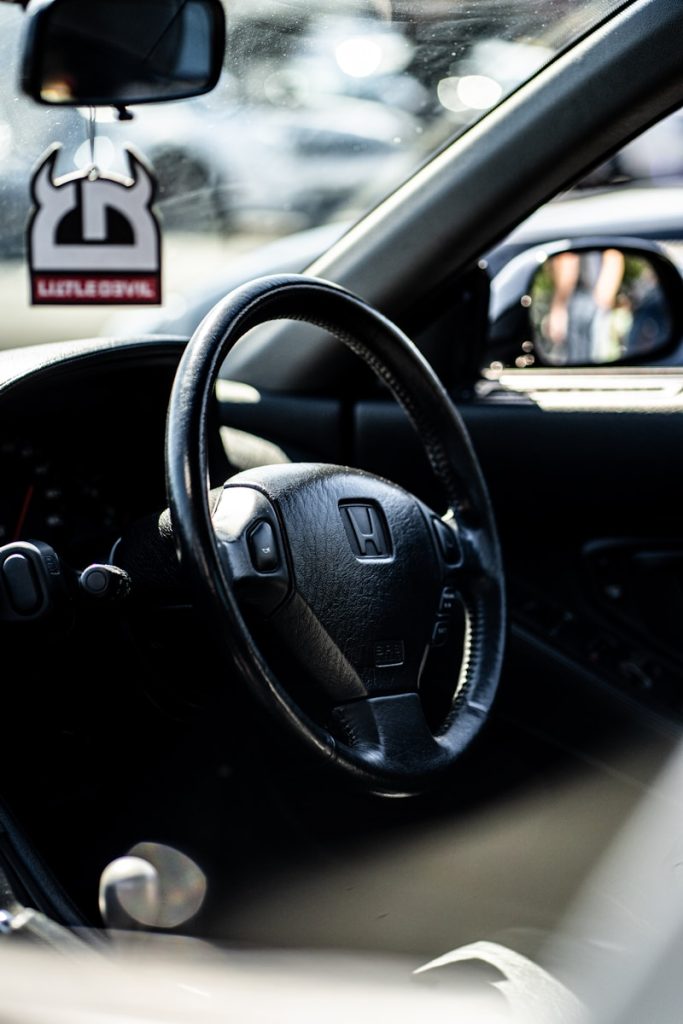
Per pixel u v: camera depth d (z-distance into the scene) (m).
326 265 1.82
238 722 1.57
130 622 1.36
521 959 1.33
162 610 1.33
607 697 1.86
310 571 1.27
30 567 1.25
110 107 1.67
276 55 1.95
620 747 1.85
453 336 1.90
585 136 1.65
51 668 1.38
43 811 1.47
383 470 1.87
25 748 1.44
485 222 1.73
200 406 1.19
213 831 1.62
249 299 1.29
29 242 1.90
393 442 1.85
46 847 1.47
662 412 1.86
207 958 1.29
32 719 1.42
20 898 1.22
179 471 1.16
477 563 1.52
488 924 1.60
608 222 2.93
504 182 1.70
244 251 2.57
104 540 1.55
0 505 1.45
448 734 1.40
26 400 1.46
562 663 1.86
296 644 1.29
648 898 0.85
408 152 2.20
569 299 2.13
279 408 1.86
